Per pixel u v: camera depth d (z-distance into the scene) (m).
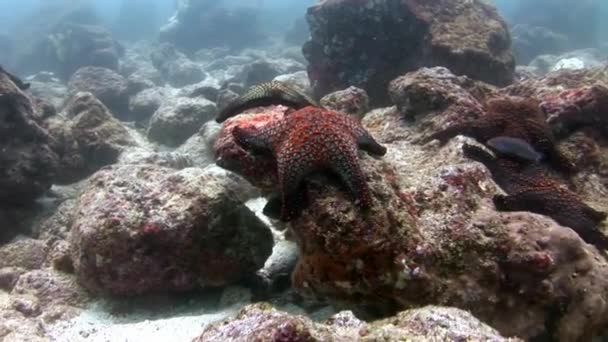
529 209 0.66
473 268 0.55
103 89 2.42
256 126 0.65
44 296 0.76
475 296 0.54
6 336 0.59
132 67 3.74
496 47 1.53
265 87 0.76
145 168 0.91
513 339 0.38
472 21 1.54
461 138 0.79
